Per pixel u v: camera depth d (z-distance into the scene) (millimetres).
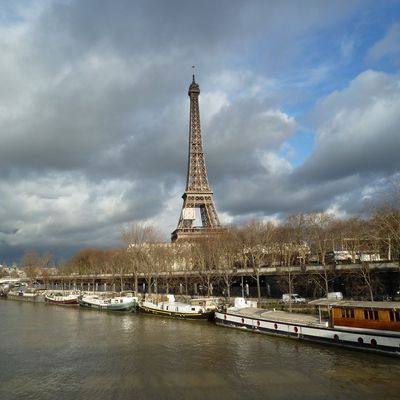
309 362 53188
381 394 42594
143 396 44406
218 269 134000
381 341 53969
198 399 43000
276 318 71688
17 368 56469
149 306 108562
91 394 45719
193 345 65938
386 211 105438
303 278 112062
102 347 68250
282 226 155250
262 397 42938
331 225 148875
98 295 158375
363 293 99000
